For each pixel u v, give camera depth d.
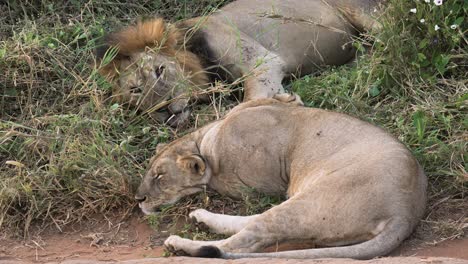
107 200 10.79
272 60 12.66
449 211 10.03
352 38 13.18
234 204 10.54
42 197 10.89
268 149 10.09
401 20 12.02
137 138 11.84
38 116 12.17
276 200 10.31
